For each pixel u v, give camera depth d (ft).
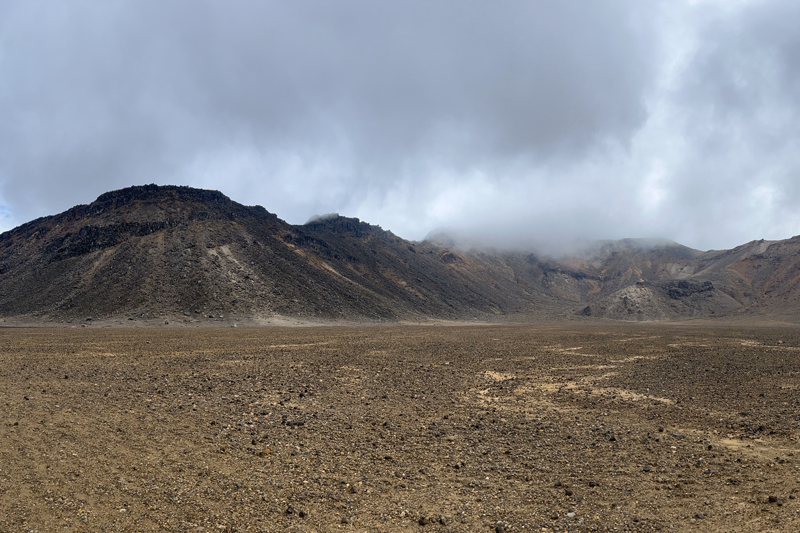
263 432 53.78
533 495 37.06
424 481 39.91
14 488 36.88
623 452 47.73
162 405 66.54
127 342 176.24
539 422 60.08
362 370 105.70
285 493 36.91
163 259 404.98
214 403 68.54
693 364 118.01
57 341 179.32
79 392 75.36
